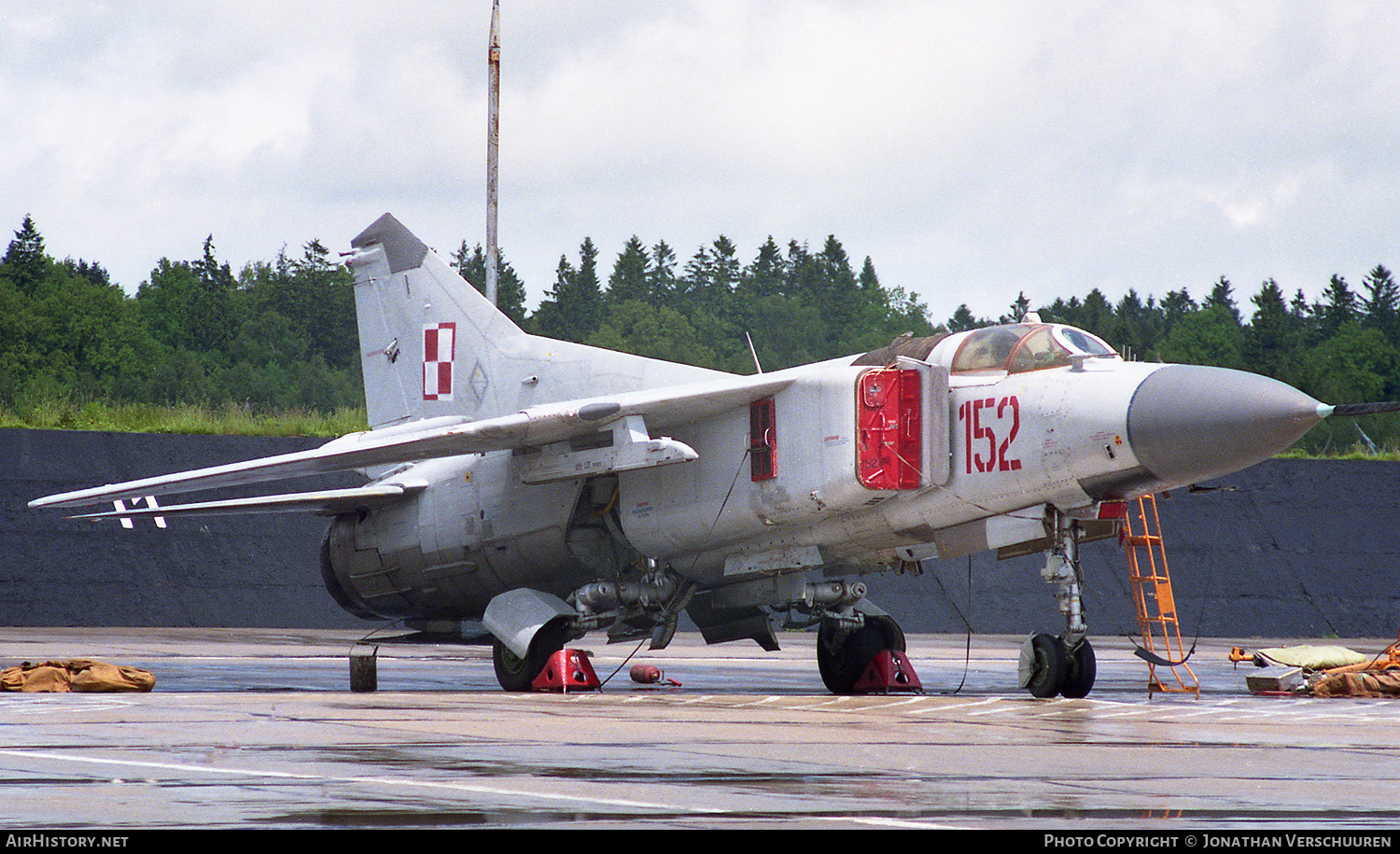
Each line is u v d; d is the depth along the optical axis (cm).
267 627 8800
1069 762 2091
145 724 2583
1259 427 3491
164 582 8844
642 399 4219
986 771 1945
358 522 5272
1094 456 3734
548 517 4681
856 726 2728
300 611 8900
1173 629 9488
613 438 4303
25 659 5441
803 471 4153
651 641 4794
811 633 9156
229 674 4922
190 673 4941
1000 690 4653
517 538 4772
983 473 3969
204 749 2119
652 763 2002
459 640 5291
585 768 1919
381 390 5647
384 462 4606
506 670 4491
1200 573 9856
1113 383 3734
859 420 4016
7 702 3250
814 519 4247
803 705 3466
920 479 4012
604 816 1481
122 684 3844
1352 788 1827
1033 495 3922
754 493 4281
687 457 4150
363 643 5359
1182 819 1526
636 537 4600
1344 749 2388
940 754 2177
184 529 9131
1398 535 10225
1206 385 3600
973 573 9756
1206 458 3581
